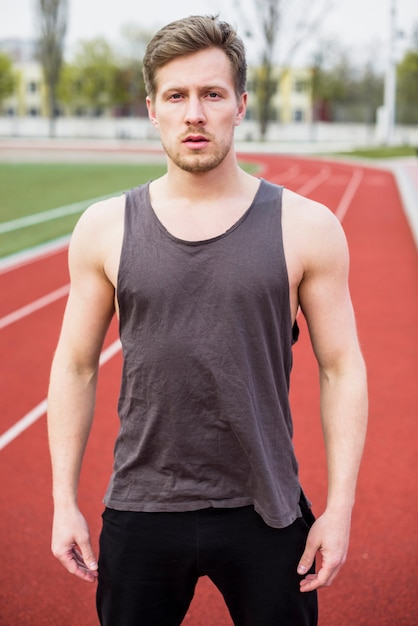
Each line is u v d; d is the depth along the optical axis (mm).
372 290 8125
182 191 1595
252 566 1631
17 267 9234
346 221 13695
